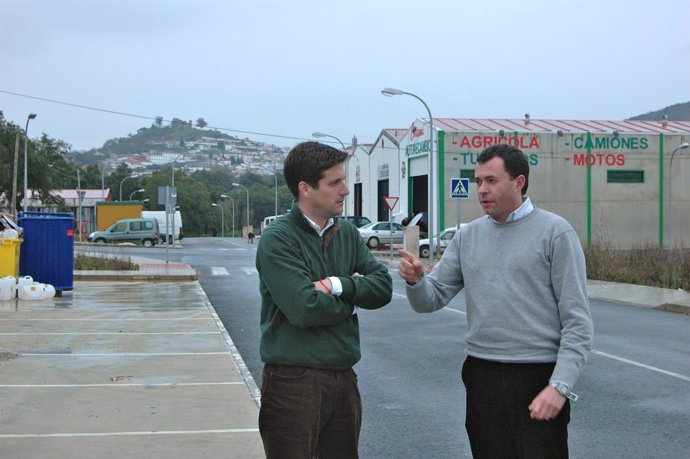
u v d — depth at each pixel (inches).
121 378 306.0
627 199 1729.8
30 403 264.5
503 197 134.1
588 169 1704.0
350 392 136.6
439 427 246.5
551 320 131.8
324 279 130.1
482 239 138.3
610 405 274.4
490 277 135.0
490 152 136.0
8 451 210.2
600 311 579.5
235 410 257.4
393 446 225.9
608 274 863.1
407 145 1860.2
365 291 131.3
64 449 212.8
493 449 136.3
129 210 2274.9
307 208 135.0
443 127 1678.2
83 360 343.9
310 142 135.9
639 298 658.2
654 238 1744.6
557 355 129.6
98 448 214.2
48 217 628.7
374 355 373.4
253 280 835.4
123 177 4901.6
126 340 401.7
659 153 1743.4
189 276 830.5
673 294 690.2
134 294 654.5
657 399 283.6
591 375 327.0
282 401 130.6
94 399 271.1
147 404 264.7
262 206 5374.0
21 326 450.0
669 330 470.0
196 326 457.1
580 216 1702.8
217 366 332.2
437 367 343.9
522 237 133.8
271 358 131.6
